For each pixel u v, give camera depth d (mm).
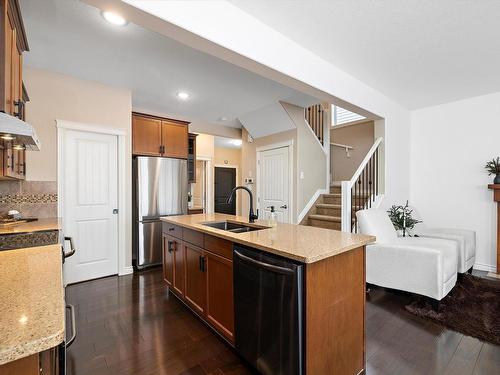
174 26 1618
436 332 2109
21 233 1990
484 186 3688
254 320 1599
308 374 1350
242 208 5703
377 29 2158
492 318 2289
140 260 3814
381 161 3752
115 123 3486
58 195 3094
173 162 4148
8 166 1880
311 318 1364
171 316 2385
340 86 2859
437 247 2715
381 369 1699
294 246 1520
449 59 2660
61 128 3113
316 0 1823
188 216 3100
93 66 2910
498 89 3469
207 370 1696
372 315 2391
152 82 3359
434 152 4141
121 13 1511
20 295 786
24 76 2906
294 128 4547
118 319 2330
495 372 1660
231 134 5879
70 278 3203
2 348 509
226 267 1895
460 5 1870
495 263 3605
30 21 2092
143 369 1699
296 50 2348
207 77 3207
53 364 690
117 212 3555
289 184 4633
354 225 3697
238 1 1833
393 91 3537
